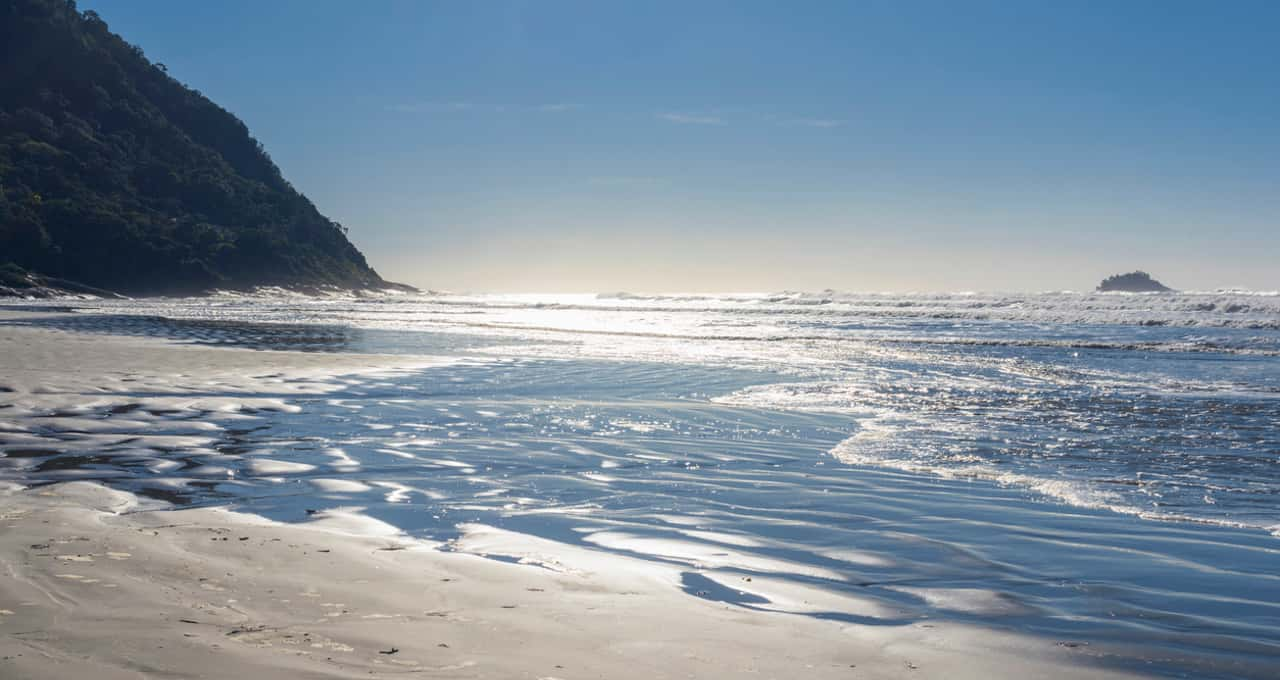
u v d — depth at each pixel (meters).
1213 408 12.55
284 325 36.69
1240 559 5.26
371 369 17.30
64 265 105.56
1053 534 5.84
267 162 158.38
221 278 115.94
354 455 8.53
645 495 7.00
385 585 4.38
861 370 18.47
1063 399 13.69
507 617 3.94
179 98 151.50
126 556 4.72
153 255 110.88
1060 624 4.09
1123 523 6.19
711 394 14.21
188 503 6.39
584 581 4.62
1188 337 28.83
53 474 7.32
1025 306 54.31
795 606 4.31
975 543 5.62
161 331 30.03
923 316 47.03
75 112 133.88
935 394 14.32
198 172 135.75
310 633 3.61
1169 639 3.89
